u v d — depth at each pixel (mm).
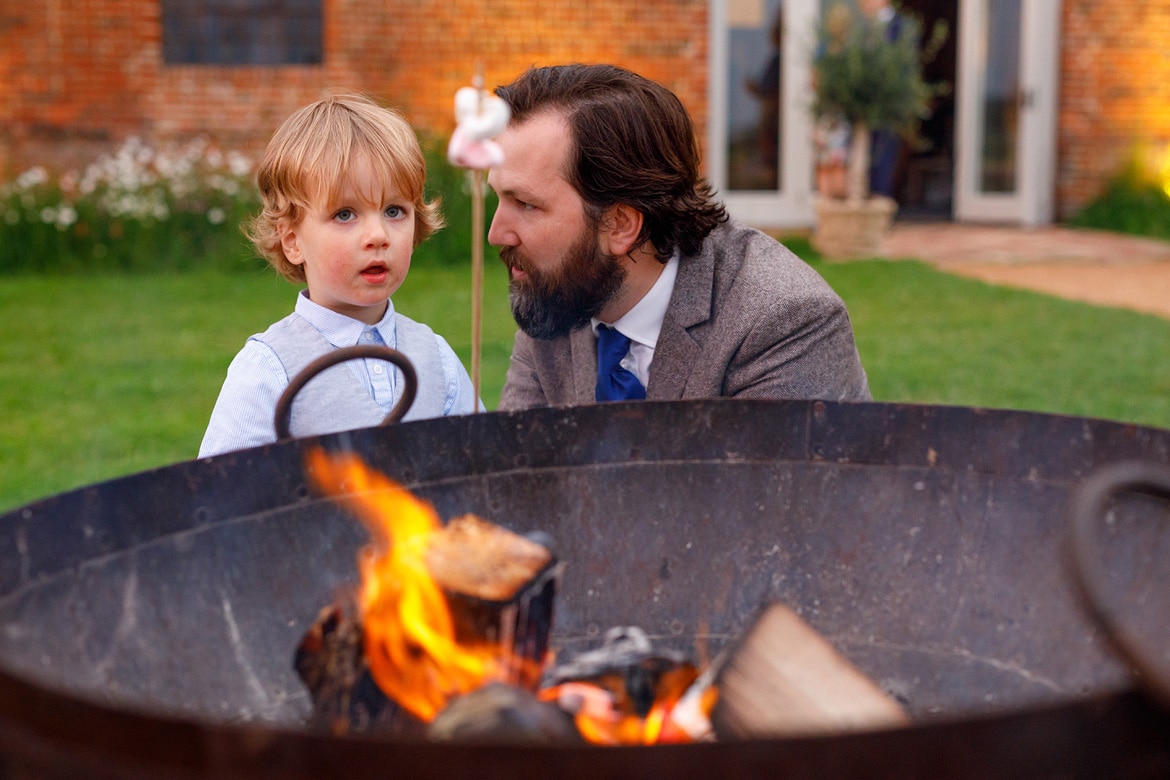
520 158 1698
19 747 814
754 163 8672
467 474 1448
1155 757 817
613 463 1488
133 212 7043
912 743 768
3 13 7590
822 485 1475
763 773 763
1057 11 8758
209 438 1742
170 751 767
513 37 7961
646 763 757
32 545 1121
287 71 7840
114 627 1170
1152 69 8859
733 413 1490
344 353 1429
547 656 1293
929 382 4422
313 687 1188
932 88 8164
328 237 1783
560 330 1824
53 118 7715
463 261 6793
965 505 1417
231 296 6168
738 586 1467
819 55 7629
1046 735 786
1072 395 4262
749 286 1779
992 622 1361
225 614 1273
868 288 6309
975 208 9273
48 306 5895
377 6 7824
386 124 1811
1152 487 944
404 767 752
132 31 7707
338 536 1374
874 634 1413
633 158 1698
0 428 3904
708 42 8156
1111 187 8922
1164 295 6238
